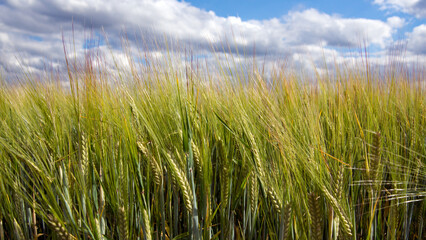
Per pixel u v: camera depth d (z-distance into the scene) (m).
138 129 2.61
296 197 2.06
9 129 2.90
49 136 2.75
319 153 2.19
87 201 2.14
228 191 2.39
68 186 2.31
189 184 2.25
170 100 2.50
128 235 2.10
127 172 2.19
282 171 2.24
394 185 2.66
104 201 2.45
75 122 2.65
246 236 2.68
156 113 2.55
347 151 2.68
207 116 2.73
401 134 3.46
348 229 1.86
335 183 2.13
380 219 2.68
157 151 2.37
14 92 3.85
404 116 3.68
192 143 2.29
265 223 2.61
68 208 2.17
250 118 2.55
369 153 2.54
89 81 2.43
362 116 3.52
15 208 2.80
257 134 2.45
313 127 2.28
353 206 2.22
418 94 3.88
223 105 2.84
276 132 2.24
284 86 3.12
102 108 2.54
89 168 2.39
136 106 2.55
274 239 2.35
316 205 1.84
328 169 2.11
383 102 3.69
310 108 2.44
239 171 2.87
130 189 2.29
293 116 2.60
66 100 2.84
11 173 2.74
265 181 2.21
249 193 2.44
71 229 2.33
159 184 2.31
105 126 2.55
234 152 2.89
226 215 2.60
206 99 2.66
